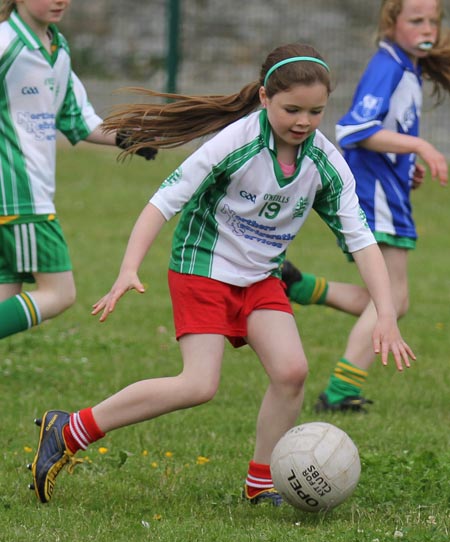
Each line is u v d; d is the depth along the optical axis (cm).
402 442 1620
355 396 1838
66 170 4934
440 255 3662
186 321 1259
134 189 4622
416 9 1816
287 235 1291
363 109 1786
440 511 1230
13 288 1677
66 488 1328
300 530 1146
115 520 1195
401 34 1836
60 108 1700
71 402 1822
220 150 1227
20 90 1622
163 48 6366
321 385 2030
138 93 1420
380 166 1808
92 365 2111
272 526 1165
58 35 1678
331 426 1217
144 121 1367
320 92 1190
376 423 1745
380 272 1262
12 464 1438
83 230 3816
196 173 1229
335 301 1908
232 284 1267
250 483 1301
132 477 1390
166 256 3500
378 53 1856
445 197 4616
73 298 1691
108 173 4922
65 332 2400
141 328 2491
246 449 1559
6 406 1781
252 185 1245
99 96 5772
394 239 1812
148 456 1505
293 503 1196
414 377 2097
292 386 1262
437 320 2689
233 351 2306
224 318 1262
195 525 1167
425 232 4050
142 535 1135
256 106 1349
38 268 1653
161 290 2952
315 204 1309
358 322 1852
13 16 1625
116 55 6312
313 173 1259
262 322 1273
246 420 1731
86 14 6612
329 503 1184
